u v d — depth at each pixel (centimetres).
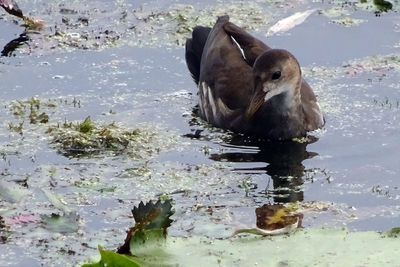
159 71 1605
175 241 992
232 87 1504
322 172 1294
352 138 1402
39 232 1112
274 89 1436
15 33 1719
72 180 1252
